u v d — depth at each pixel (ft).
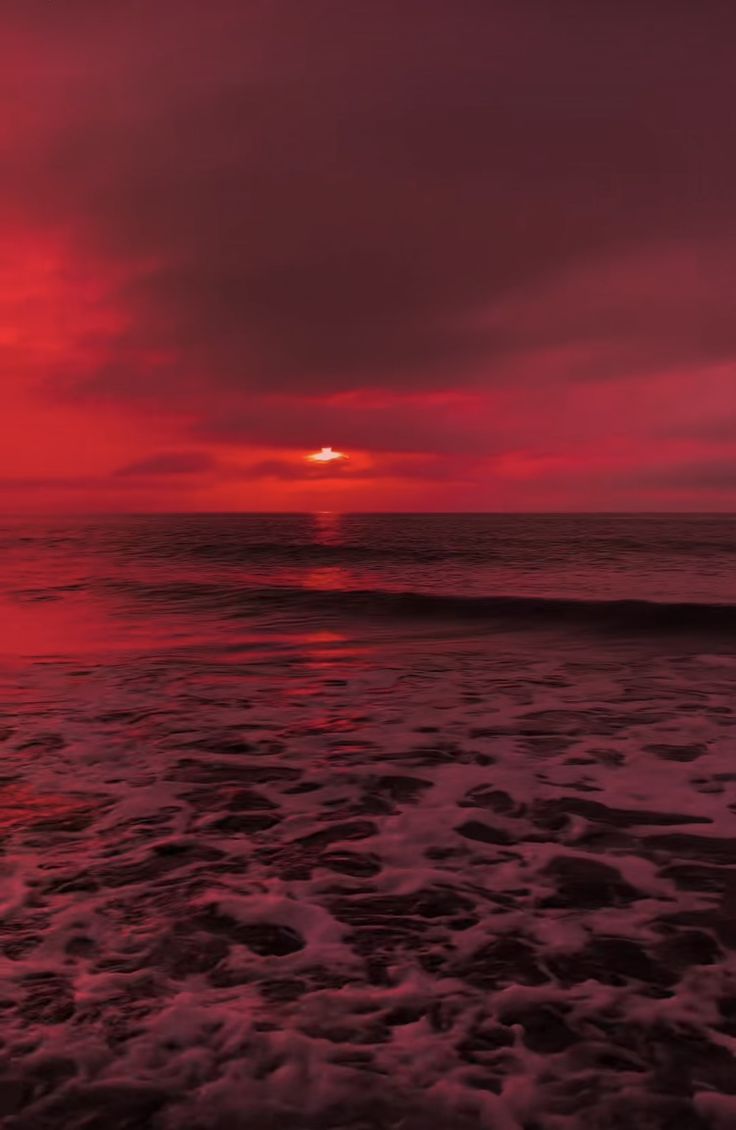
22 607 52.90
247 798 16.30
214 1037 8.58
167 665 32.19
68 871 12.86
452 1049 8.38
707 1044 8.39
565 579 69.77
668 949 10.32
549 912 11.41
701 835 14.19
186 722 22.53
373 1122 7.38
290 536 133.90
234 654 35.37
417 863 13.17
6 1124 7.37
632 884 12.28
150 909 11.54
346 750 19.72
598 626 44.11
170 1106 7.59
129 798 16.34
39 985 9.57
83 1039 8.56
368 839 14.19
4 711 23.86
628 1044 8.42
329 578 71.36
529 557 92.43
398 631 43.39
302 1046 8.43
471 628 44.50
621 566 82.23
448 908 11.57
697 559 89.45
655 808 15.58
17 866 13.06
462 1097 7.68
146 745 20.20
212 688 27.32
